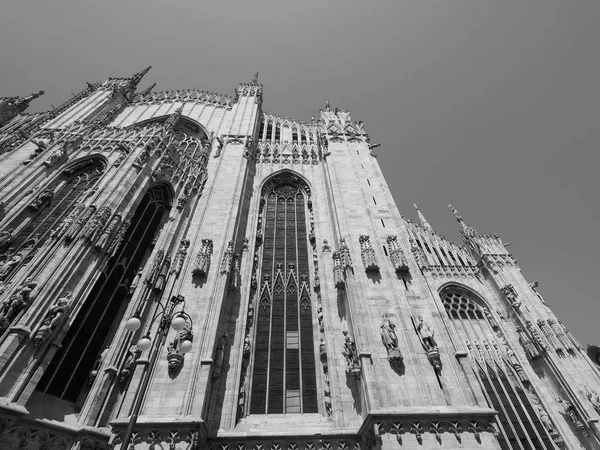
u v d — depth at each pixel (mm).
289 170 37406
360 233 27078
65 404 17688
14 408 14312
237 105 44688
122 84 47781
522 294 32125
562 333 28781
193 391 18031
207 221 28375
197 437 16328
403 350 20125
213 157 36250
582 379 25938
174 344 19672
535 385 27016
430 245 38375
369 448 17234
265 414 20484
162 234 26359
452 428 16812
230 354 22078
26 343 15641
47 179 27250
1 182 25578
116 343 19938
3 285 18594
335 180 32156
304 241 31438
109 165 26172
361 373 19453
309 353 23484
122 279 23344
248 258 28047
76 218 20625
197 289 23281
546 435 24484
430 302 22906
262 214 33312
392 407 17562
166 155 29938
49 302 17094
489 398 26172
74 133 32250
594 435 23344
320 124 41688
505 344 29906
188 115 45062
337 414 19609
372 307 22203
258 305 26078
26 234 23641
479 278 35344
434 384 18734
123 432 16094
